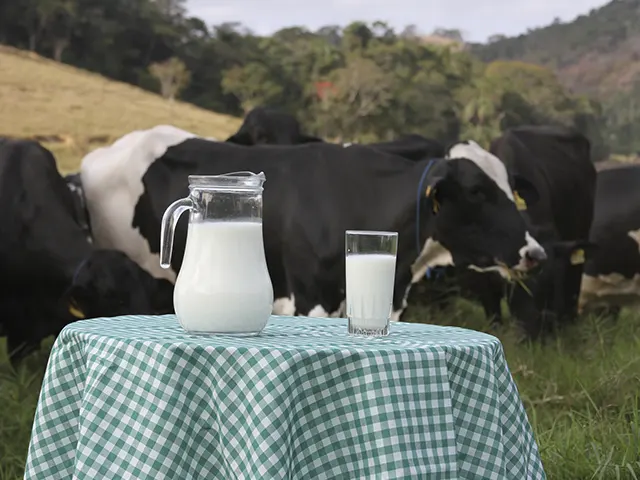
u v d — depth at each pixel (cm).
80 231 534
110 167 584
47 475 218
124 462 195
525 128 714
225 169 552
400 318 527
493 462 210
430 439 198
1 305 528
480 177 513
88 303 459
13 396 438
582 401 434
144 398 196
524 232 513
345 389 195
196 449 196
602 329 623
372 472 193
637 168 768
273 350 191
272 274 529
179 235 564
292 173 528
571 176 692
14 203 529
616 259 731
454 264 524
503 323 652
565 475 329
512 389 227
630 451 335
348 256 224
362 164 521
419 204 505
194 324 214
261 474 184
